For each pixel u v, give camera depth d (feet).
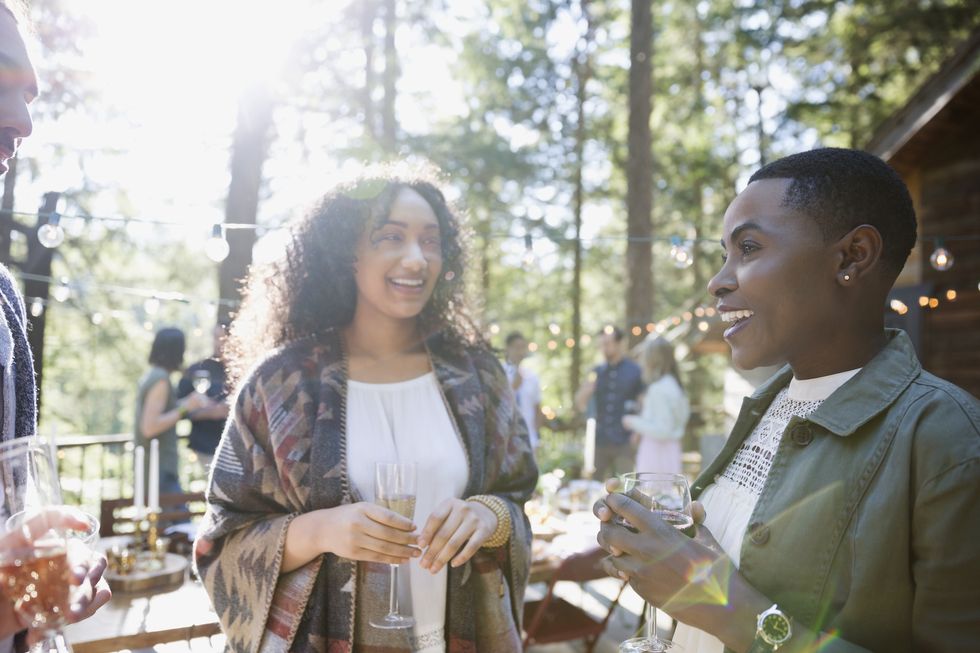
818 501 3.51
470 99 54.95
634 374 22.72
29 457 3.34
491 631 5.42
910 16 43.39
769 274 3.61
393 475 4.91
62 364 38.88
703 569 3.52
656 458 19.21
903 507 3.24
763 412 4.46
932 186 21.54
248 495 5.33
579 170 58.70
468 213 6.73
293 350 5.83
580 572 10.27
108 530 11.17
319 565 5.08
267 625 5.10
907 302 21.76
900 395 3.47
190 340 42.96
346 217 5.75
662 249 59.67
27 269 13.65
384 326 6.02
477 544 4.96
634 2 38.60
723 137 58.13
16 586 3.07
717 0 52.70
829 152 3.66
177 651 9.07
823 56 49.60
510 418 6.13
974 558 3.03
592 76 58.39
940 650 3.07
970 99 19.65
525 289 64.64
